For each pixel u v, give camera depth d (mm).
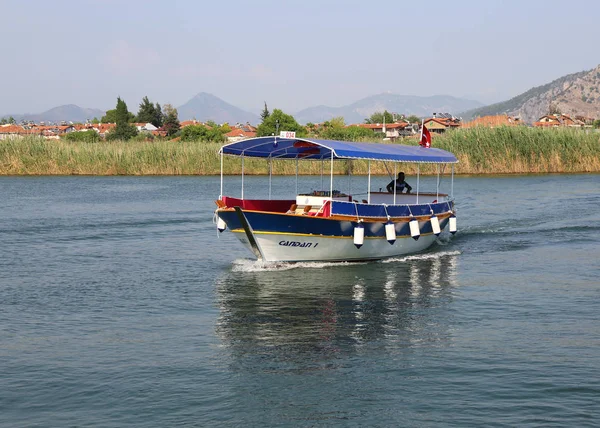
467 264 25016
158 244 29625
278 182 58344
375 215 24188
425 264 24953
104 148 69312
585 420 11625
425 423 11602
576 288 20953
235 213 22375
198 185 57062
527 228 34000
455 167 65062
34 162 66500
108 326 17016
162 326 17031
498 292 20531
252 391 12891
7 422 11602
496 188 53625
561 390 12828
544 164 66438
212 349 15234
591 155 67188
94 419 11727
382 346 15422
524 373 13680
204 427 11484
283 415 11922
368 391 12891
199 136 122250
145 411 12031
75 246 29000
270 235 22328
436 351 15039
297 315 18016
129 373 13734
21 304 19188
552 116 180500
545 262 25344
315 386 13133
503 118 114312
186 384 13219
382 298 19797
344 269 23891
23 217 37469
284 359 14594
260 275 22922
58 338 16016
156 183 59094
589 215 38438
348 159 26438
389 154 24297
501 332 16406
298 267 23984
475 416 11820
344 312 18297
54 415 11875
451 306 18906
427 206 27000
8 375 13609
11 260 25781
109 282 22031
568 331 16453
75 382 13281
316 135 119500
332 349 15227
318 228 22703
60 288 21203
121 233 32531
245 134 146000
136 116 194250
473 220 36875
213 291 20734
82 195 49250
